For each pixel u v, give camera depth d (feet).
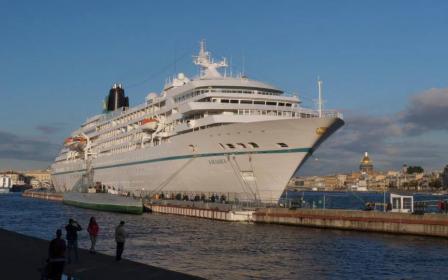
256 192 217.97
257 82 241.96
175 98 263.90
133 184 304.71
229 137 216.95
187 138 240.12
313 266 117.91
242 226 199.21
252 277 105.40
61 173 460.96
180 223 210.79
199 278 78.84
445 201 192.13
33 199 515.50
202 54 271.28
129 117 325.42
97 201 304.50
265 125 204.13
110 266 89.15
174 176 257.34
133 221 221.87
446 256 131.75
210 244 150.61
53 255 66.95
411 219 169.68
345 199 627.87
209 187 239.50
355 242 155.12
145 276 80.23
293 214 199.72
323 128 197.77
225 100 230.48
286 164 206.49
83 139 387.75
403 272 112.37
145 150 283.79
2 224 221.66
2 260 96.68
